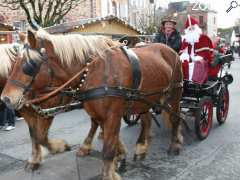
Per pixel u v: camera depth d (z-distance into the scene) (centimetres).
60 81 411
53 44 400
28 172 506
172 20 666
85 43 420
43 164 532
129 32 1542
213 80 726
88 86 413
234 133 689
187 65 648
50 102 437
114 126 420
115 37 1370
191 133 673
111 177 427
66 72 411
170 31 671
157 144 621
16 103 385
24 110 485
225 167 520
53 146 522
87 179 482
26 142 655
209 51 675
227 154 573
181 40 673
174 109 566
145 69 463
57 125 775
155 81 481
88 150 567
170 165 526
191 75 641
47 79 399
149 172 501
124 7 2750
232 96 1108
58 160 548
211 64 690
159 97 509
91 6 1914
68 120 823
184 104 635
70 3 1484
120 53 437
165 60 534
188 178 481
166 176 487
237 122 775
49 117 485
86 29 1320
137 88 441
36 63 389
